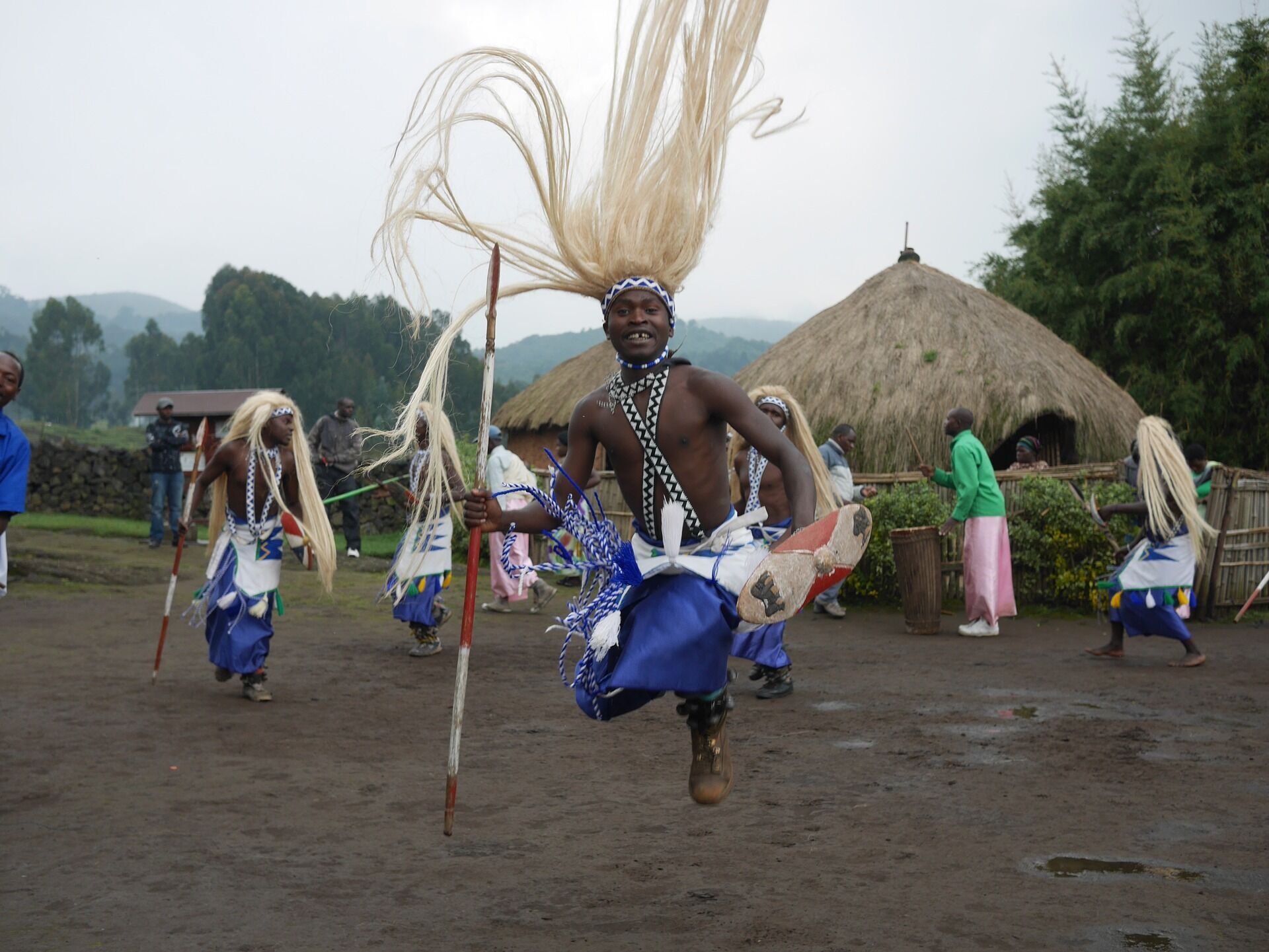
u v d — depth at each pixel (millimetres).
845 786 5066
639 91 3582
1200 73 23797
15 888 3631
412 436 3652
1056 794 4910
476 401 26047
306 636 9742
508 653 9094
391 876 3812
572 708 6898
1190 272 21938
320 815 4512
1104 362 24234
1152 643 10031
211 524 7066
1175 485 8438
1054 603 12156
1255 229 22047
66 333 142125
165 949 3146
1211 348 22344
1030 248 26406
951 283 16641
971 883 3764
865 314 16125
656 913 3484
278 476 6879
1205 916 3451
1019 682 7883
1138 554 8695
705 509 3307
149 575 12898
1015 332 15938
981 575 10391
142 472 20891
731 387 3281
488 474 11453
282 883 3723
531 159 3578
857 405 14922
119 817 4422
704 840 4250
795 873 3865
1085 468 12547
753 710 6906
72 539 16375
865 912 3496
